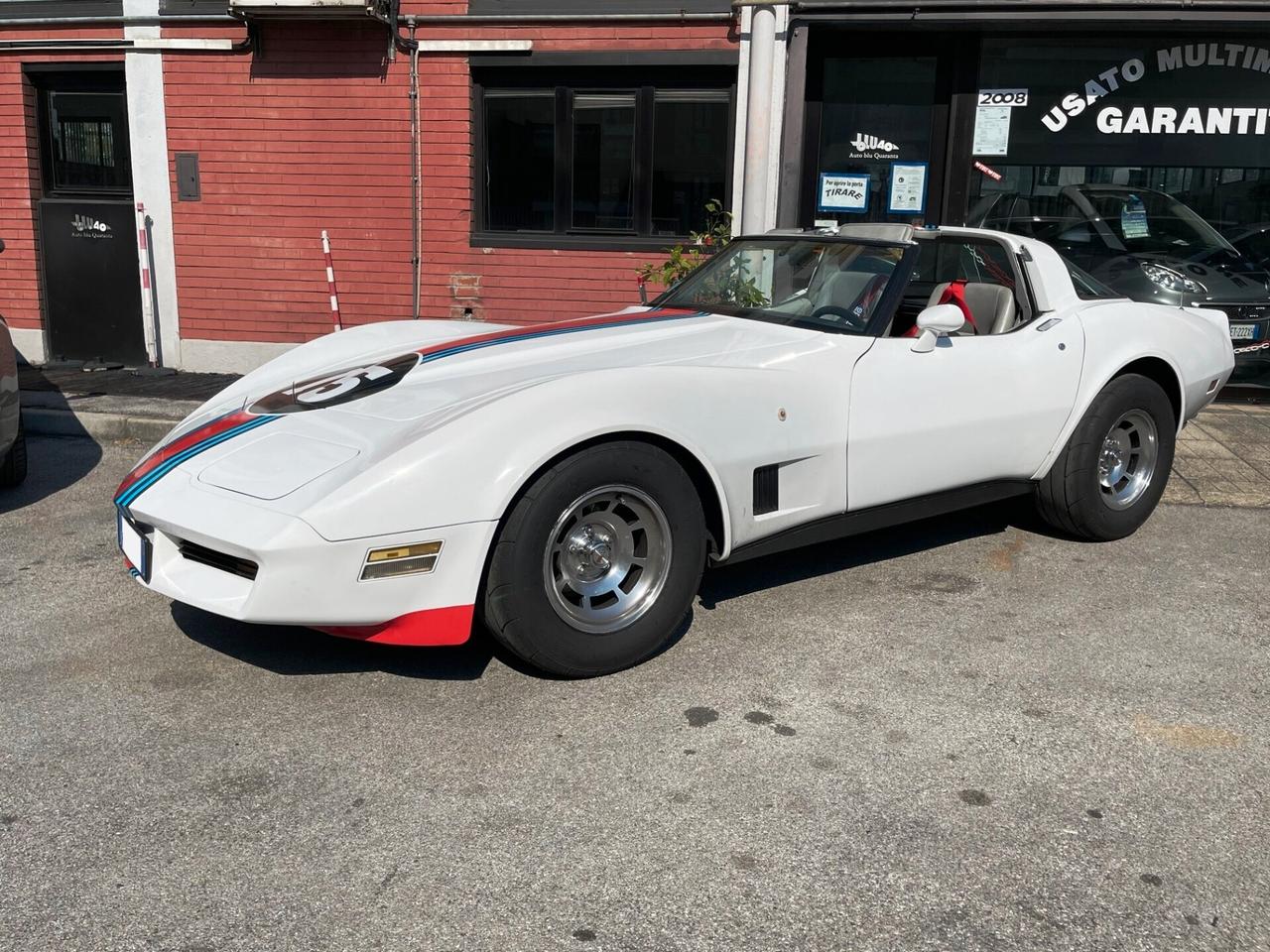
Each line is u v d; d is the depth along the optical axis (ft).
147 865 7.95
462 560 9.73
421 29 27.40
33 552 15.30
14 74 29.58
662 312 14.30
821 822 8.48
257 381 13.37
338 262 29.09
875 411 12.53
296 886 7.70
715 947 7.06
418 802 8.77
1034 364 14.07
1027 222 26.68
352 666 11.33
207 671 11.25
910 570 14.49
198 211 29.30
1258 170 25.68
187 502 10.02
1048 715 10.32
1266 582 14.12
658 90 27.25
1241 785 9.07
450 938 7.14
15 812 8.64
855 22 25.26
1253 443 21.62
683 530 10.97
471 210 28.37
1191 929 7.24
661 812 8.62
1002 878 7.79
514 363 11.89
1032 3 24.48
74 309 30.78
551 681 10.98
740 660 11.51
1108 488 15.53
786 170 26.45
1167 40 25.25
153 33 28.45
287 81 28.19
